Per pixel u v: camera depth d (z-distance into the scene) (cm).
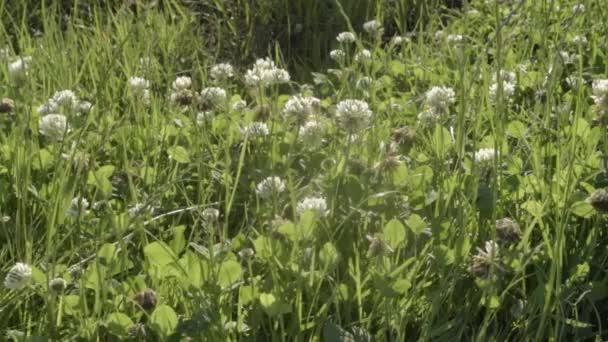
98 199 316
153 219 286
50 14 530
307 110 312
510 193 294
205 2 542
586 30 437
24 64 383
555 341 243
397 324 245
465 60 349
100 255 260
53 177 302
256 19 526
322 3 533
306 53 506
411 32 502
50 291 244
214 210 275
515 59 429
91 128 365
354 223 278
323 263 251
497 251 255
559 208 281
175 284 257
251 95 388
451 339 249
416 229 262
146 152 355
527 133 331
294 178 317
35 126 354
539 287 253
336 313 247
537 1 477
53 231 281
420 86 423
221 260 243
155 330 236
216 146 346
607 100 308
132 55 450
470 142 332
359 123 280
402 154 321
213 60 477
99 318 241
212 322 235
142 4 517
